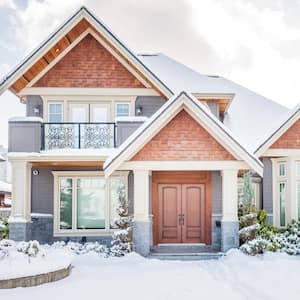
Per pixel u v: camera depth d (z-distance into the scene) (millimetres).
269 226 16094
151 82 15984
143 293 9156
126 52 15812
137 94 16688
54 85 16641
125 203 14211
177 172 16266
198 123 14125
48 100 16656
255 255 13375
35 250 11023
